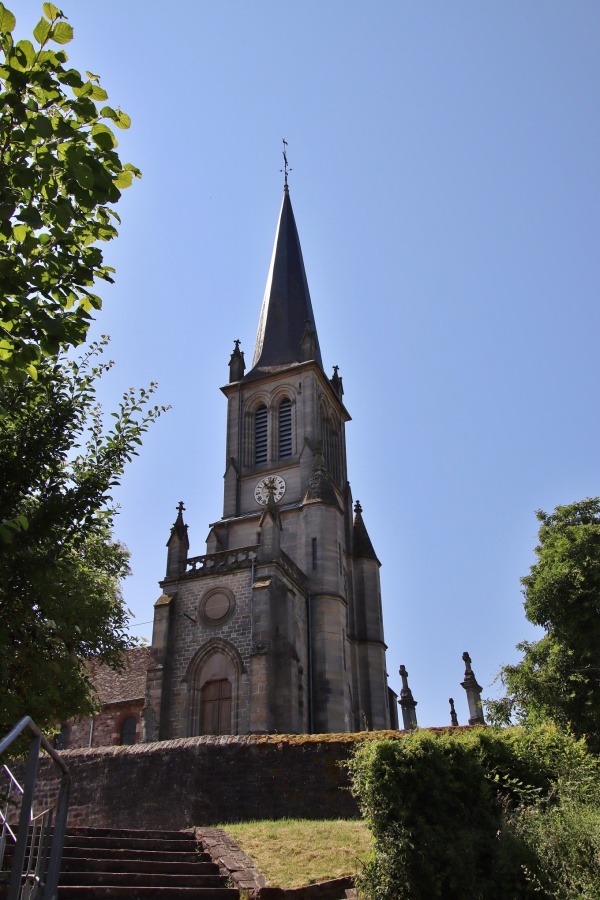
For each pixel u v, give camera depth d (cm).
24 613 1321
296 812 2122
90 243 1120
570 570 2862
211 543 5066
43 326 1004
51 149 994
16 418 1376
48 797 2538
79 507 1388
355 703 4847
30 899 1038
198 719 3894
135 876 1395
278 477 5269
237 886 1380
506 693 2927
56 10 961
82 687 1504
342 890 1397
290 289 6400
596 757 2014
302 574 4550
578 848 1230
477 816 1402
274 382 5675
